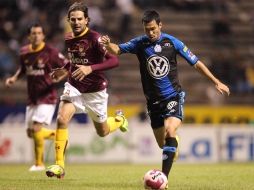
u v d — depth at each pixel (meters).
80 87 28.67
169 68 26.33
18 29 81.00
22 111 65.50
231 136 59.66
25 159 58.12
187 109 66.94
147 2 89.12
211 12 90.06
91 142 58.28
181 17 88.50
